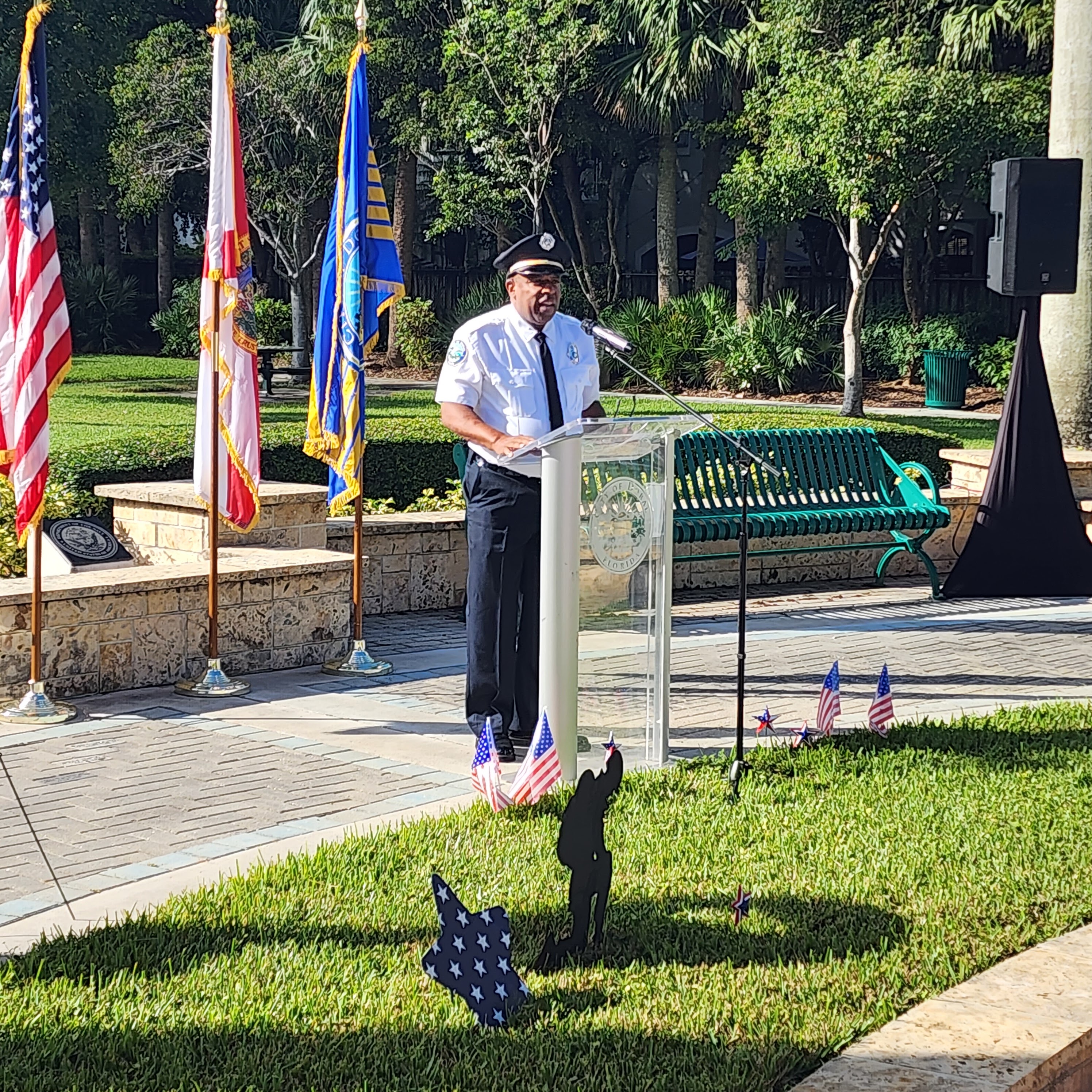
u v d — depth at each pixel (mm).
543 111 29562
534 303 6496
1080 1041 3877
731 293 37031
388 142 35500
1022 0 24000
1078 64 13016
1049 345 13477
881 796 5934
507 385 6520
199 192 39500
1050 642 9445
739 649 6086
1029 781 6164
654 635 6402
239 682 7973
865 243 32469
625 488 6188
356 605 8445
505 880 4922
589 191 39438
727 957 4379
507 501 6527
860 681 8266
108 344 39375
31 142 7176
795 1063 3709
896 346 31000
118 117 33062
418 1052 3723
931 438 15078
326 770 6445
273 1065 3633
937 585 11016
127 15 34812
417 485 12703
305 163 32938
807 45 23250
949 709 7617
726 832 5477
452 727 7219
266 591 8383
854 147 22141
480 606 6637
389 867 5035
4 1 32500
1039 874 5094
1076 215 10156
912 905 4809
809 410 26328
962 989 4148
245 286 8086
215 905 4668
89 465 10562
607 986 4145
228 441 8023
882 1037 3844
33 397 7129
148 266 45094
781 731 7145
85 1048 3703
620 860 5137
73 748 6723
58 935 4457
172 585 7961
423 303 34406
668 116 29422
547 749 5688
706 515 10750
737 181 24406
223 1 7949
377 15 31375
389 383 31188
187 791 6117
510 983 3977
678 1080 3598
